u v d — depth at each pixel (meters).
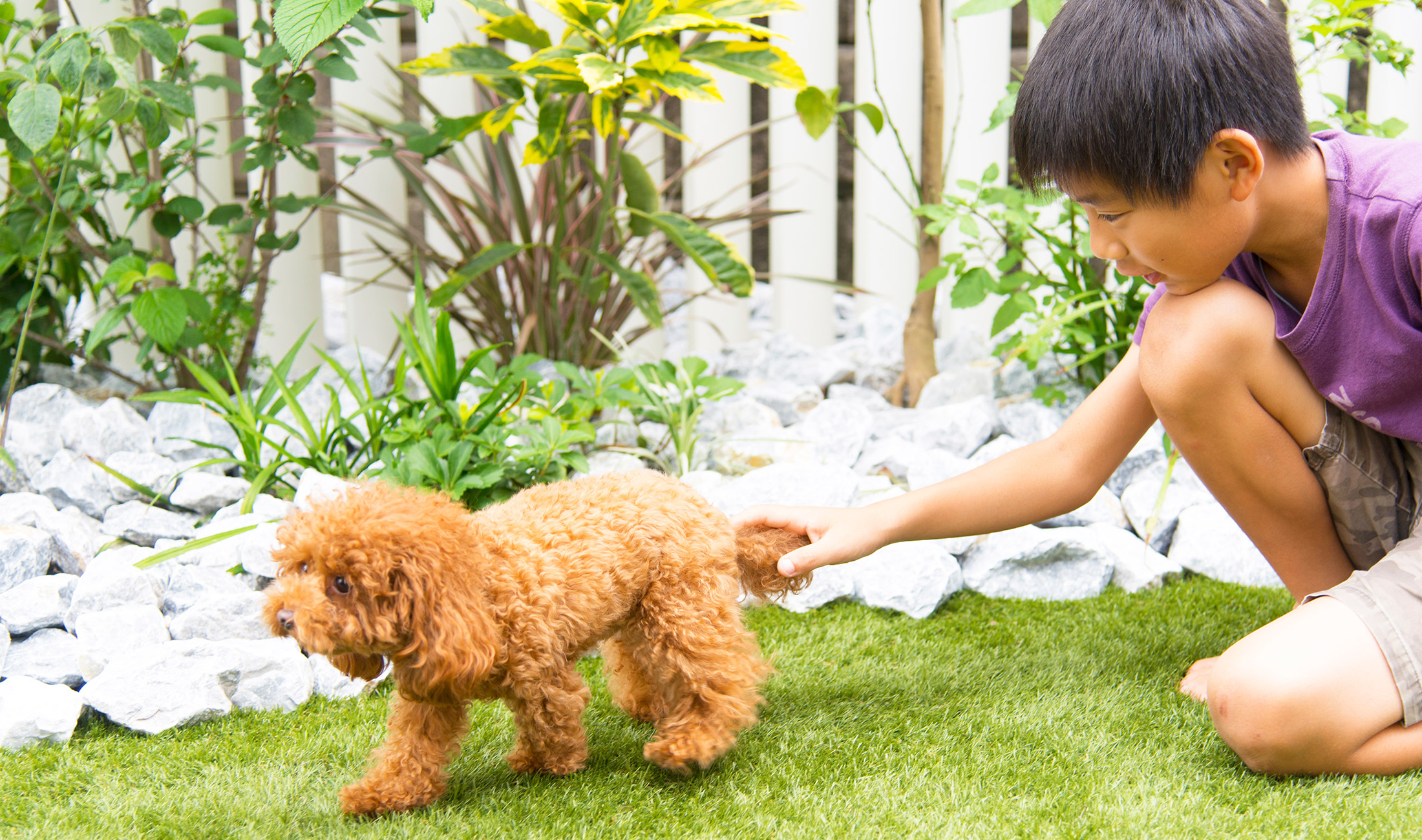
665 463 2.68
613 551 1.42
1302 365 1.54
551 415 2.47
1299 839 1.31
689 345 3.81
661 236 3.57
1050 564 2.25
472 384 2.52
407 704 1.44
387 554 1.22
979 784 1.48
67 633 1.88
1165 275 1.48
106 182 2.79
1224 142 1.28
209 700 1.71
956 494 1.76
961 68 3.42
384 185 3.59
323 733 1.67
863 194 3.68
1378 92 3.20
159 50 2.36
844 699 1.77
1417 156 1.43
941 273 2.84
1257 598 2.14
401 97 3.46
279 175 3.47
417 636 1.24
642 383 2.64
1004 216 2.70
